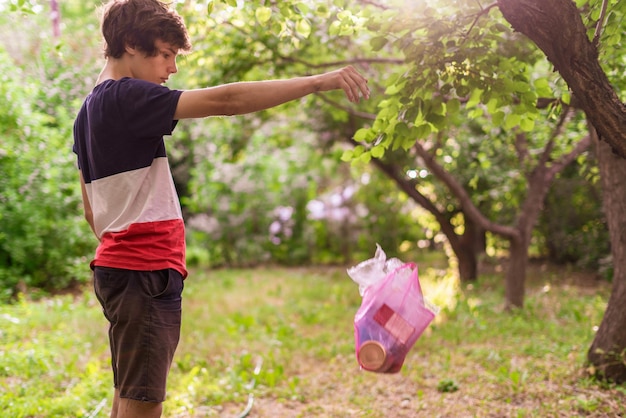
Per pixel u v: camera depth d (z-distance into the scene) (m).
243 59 6.20
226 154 12.45
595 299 8.65
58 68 9.01
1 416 4.10
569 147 7.59
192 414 4.45
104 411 4.33
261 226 14.28
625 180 4.87
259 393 4.96
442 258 13.61
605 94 2.92
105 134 2.31
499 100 3.36
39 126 8.79
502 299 8.97
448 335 6.66
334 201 14.33
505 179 9.10
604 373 4.85
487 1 3.51
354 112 6.81
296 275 12.20
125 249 2.35
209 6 3.28
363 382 5.24
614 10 3.13
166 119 2.22
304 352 6.26
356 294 9.57
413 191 10.56
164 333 2.40
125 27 2.38
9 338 6.18
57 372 5.16
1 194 8.57
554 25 2.79
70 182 9.19
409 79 3.24
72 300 8.47
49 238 9.16
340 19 3.62
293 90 2.25
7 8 4.07
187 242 14.30
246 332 7.19
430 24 3.24
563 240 11.75
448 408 4.54
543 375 5.09
